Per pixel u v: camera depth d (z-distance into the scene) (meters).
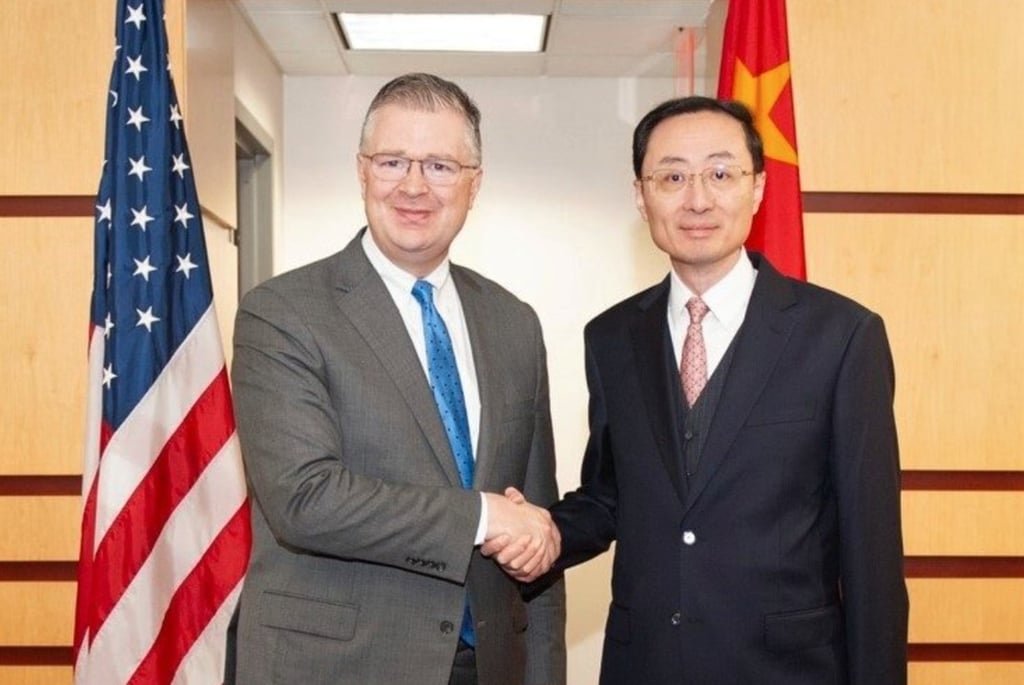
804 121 2.94
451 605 1.96
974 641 2.99
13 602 2.91
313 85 5.38
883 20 2.94
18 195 2.86
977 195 2.98
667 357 2.10
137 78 2.66
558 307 5.43
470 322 2.18
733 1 2.91
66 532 2.91
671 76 5.39
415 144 2.02
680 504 1.99
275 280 2.09
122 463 2.54
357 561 1.97
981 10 2.93
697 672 1.94
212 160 3.37
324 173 5.40
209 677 2.56
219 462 2.62
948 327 2.95
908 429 2.96
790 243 2.79
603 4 4.23
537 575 2.06
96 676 2.48
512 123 5.43
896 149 2.94
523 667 2.21
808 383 1.96
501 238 5.43
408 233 2.03
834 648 1.95
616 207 5.44
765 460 1.95
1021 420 2.95
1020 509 2.99
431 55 5.04
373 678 1.93
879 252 2.96
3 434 2.87
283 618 1.95
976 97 2.94
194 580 2.57
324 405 1.96
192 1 3.05
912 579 3.00
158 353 2.59
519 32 4.68
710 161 2.03
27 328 2.87
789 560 1.93
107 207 2.63
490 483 2.05
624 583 2.06
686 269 2.10
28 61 2.85
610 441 2.18
